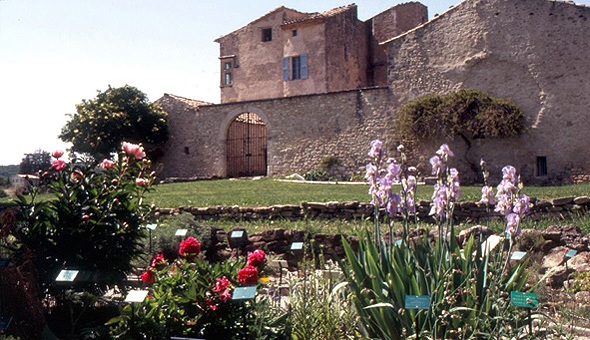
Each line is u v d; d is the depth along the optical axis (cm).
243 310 539
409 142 2678
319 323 561
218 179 3028
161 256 601
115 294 736
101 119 3198
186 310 538
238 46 3716
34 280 594
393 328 528
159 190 2303
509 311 514
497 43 2553
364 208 1452
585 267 899
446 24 2669
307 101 2953
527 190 1855
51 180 672
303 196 1814
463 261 546
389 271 536
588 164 2372
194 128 3288
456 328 500
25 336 561
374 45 3797
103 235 648
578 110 2395
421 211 1409
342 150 2848
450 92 2644
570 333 551
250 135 3497
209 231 1140
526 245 999
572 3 2419
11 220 615
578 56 2400
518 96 2512
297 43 3453
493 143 2553
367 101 2806
